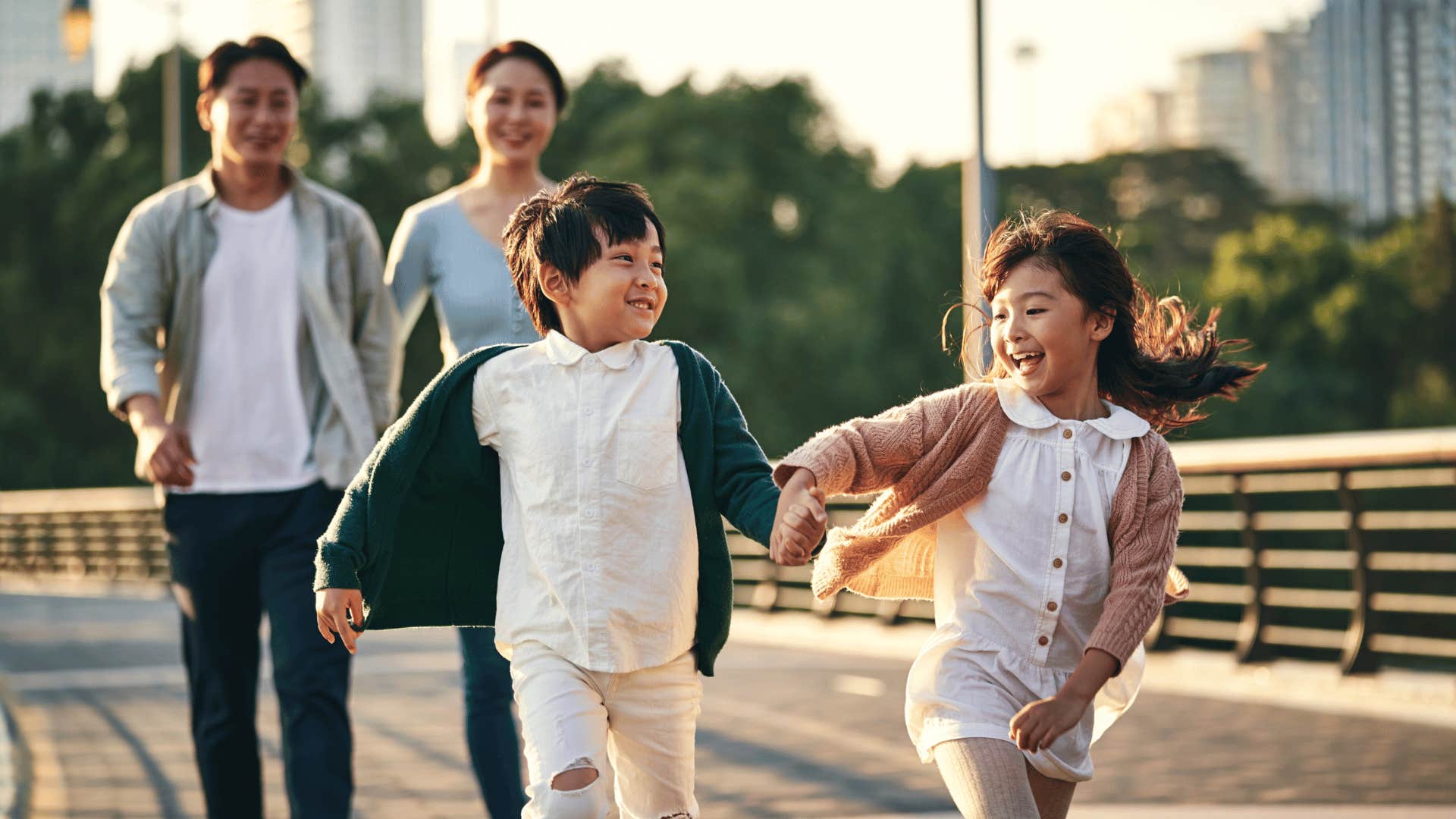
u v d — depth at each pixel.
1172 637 10.70
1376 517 9.13
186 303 4.64
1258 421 44.41
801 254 44.81
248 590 4.66
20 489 44.28
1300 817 5.41
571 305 3.30
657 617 3.22
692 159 43.47
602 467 3.21
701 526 3.29
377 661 11.47
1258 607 9.91
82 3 27.42
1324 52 102.56
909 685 3.25
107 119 47.38
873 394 42.31
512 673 3.30
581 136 45.91
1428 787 5.96
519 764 4.56
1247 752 6.89
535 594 3.24
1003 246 3.21
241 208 4.75
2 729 8.03
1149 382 3.33
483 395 3.33
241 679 4.67
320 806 4.39
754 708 8.82
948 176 49.41
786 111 47.00
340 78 174.00
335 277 4.74
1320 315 47.75
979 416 3.22
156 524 26.31
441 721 8.32
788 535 3.00
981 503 3.21
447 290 4.72
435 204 4.82
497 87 4.76
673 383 3.31
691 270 40.91
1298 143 107.50
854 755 7.14
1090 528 3.16
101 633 14.82
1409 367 47.34
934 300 45.38
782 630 14.80
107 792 6.33
